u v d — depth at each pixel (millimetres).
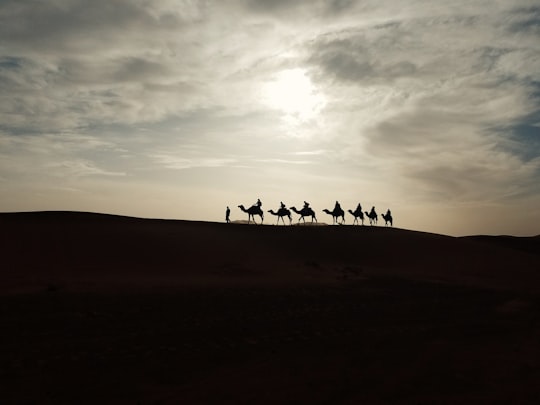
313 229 47031
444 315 20109
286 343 14195
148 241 33188
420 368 11938
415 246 44656
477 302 24078
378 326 17234
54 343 12719
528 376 11406
